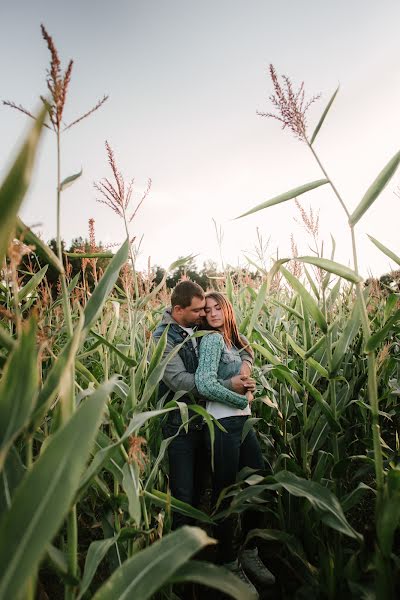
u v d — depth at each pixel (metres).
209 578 1.11
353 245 1.64
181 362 2.41
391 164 1.59
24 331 0.82
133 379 1.85
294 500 2.26
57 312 2.67
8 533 0.76
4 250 0.81
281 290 4.53
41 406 1.03
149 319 3.16
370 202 1.61
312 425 2.36
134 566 1.01
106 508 1.74
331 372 2.04
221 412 2.29
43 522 0.77
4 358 1.16
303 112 1.71
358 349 2.97
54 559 1.13
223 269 3.54
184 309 2.44
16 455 1.12
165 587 1.73
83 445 0.83
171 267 2.57
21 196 0.74
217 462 2.27
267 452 2.83
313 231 2.30
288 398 2.58
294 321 3.64
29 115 1.06
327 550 1.84
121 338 3.26
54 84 1.12
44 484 0.80
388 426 3.56
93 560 1.28
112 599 0.96
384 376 3.08
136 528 1.54
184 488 2.31
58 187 1.23
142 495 1.69
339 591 1.75
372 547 1.60
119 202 1.98
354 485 2.80
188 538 1.04
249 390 2.33
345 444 2.46
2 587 0.73
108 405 1.62
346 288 4.20
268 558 2.38
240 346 2.71
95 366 3.03
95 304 1.22
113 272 1.27
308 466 2.35
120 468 1.59
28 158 0.72
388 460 2.21
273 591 2.12
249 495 1.82
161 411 1.40
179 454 2.37
